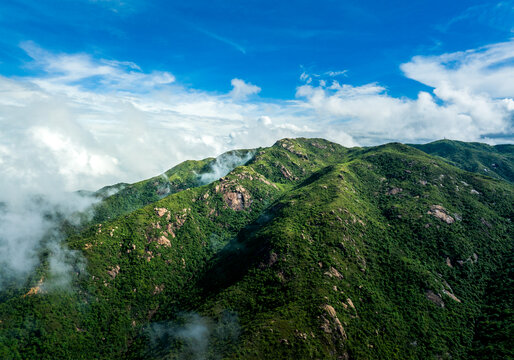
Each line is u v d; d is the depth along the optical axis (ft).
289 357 321.93
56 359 429.79
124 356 484.74
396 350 379.55
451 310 451.94
